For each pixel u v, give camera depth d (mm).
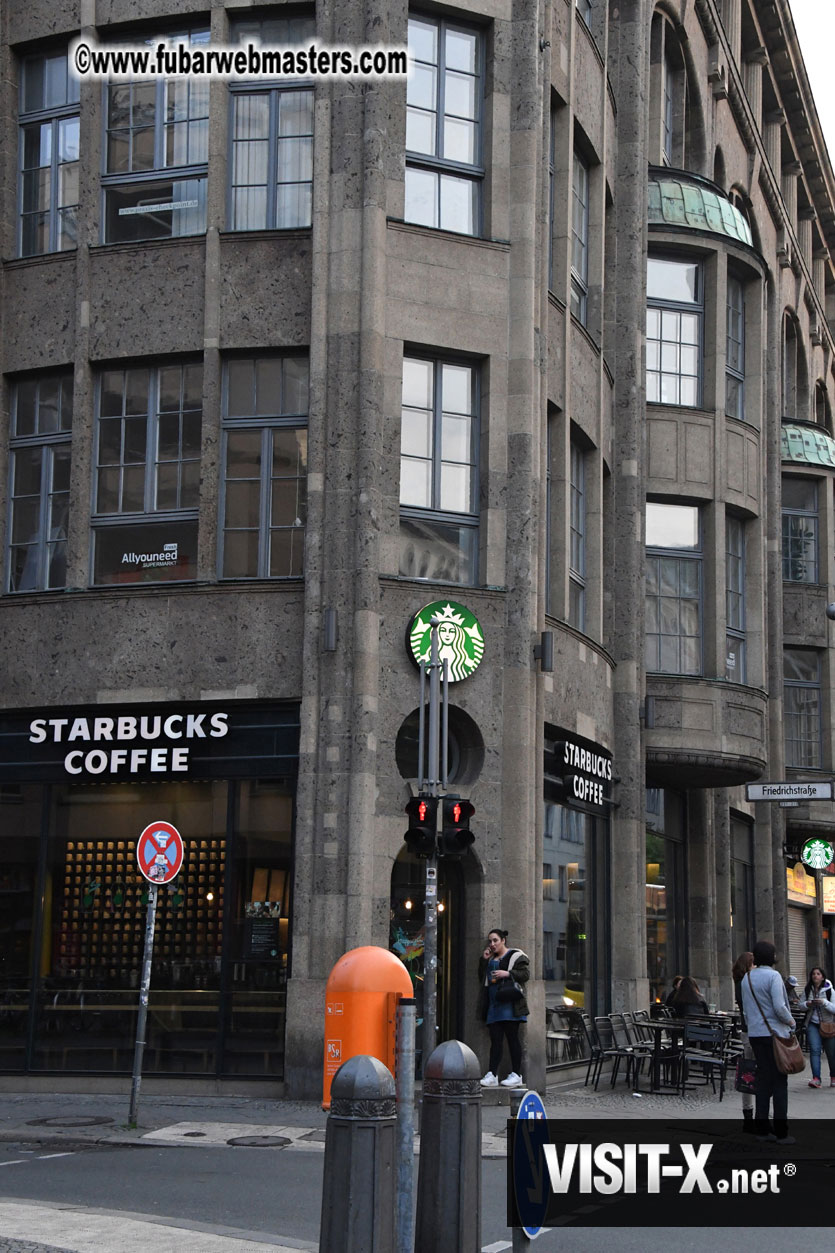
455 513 20578
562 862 22719
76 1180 11930
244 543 20391
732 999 32875
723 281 29281
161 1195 11203
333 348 19891
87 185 21422
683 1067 19750
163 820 19859
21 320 21641
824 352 52812
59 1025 19781
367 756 18859
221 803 19641
